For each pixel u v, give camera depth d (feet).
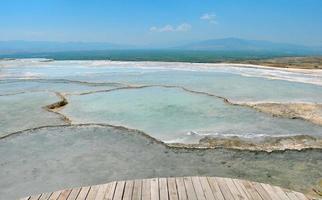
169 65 107.14
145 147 28.76
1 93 53.88
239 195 16.03
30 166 24.77
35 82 67.51
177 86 59.67
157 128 34.17
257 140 30.37
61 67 103.19
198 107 43.06
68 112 41.24
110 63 117.29
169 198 15.71
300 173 24.00
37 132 32.71
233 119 37.24
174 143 29.63
